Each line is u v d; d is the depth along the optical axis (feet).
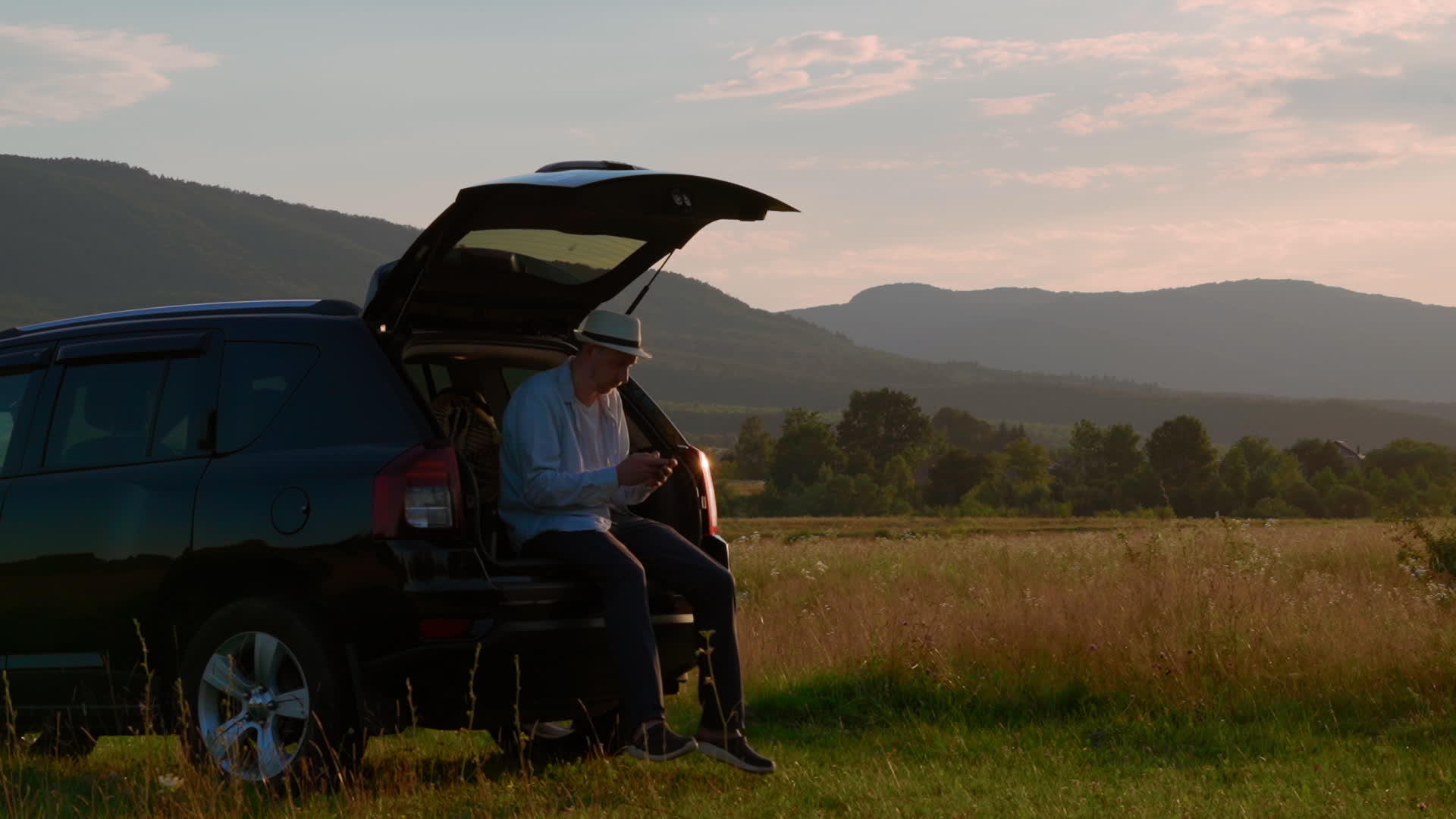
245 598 17.43
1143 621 28.07
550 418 18.56
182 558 17.53
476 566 16.75
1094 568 48.21
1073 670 26.00
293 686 17.19
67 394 19.33
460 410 19.62
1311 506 532.73
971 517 452.76
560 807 17.42
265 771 16.94
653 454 18.21
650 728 17.24
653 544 18.78
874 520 325.42
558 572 17.85
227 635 17.20
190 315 19.19
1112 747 22.07
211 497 17.54
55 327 20.13
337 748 16.67
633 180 17.76
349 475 16.88
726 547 20.48
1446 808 17.03
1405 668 24.79
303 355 18.08
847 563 60.54
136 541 17.89
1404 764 19.74
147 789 16.67
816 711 26.40
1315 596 32.89
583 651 17.46
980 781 18.93
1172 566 36.70
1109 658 26.09
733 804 17.47
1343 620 28.94
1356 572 45.55
